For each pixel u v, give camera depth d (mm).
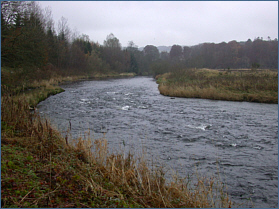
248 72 36219
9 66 21688
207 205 4793
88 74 64750
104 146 6953
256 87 24734
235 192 6273
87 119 14086
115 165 6125
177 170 7262
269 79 27078
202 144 10055
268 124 13578
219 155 8875
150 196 4871
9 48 18688
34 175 4656
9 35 18891
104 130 11742
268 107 18984
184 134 11430
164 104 20266
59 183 4535
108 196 4570
